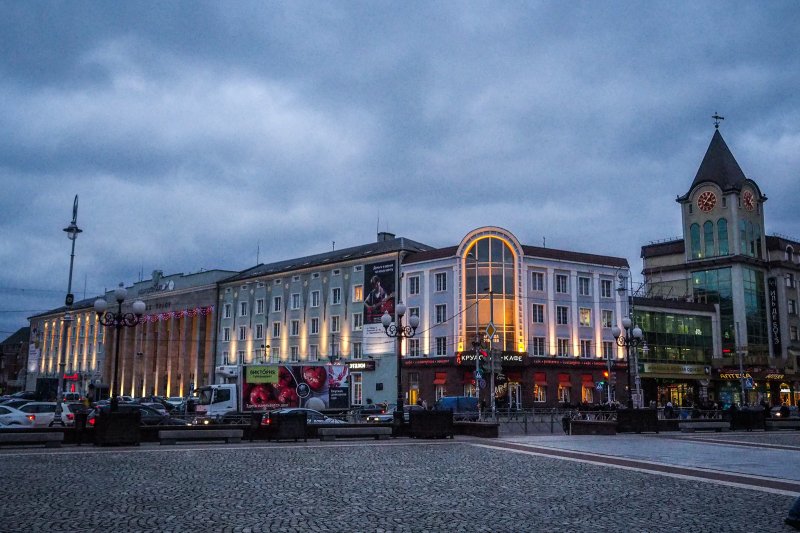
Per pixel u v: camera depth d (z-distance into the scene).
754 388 75.94
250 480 15.98
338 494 13.95
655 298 75.44
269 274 80.25
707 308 77.12
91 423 32.41
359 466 19.11
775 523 11.19
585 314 67.19
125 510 11.91
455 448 25.23
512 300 63.38
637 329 37.16
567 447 25.75
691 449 25.05
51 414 36.00
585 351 66.38
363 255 70.00
